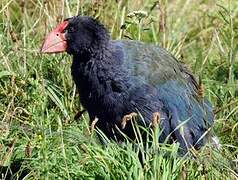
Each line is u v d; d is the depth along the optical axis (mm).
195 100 12742
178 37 16156
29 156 11586
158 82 12344
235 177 11406
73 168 11352
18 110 12953
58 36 12438
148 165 11062
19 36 15070
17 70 13867
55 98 13258
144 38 15477
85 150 11422
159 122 12000
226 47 15523
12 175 11570
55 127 12859
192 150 11531
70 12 14656
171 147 11422
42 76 13555
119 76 12102
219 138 13078
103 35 12227
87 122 13086
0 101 13281
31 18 15703
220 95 14156
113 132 12273
